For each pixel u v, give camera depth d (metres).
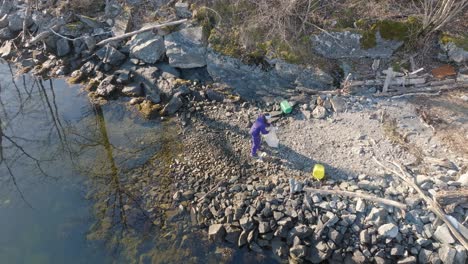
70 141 10.75
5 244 8.46
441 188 8.51
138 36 12.39
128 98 11.77
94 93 11.97
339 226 8.26
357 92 10.88
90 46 12.69
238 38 11.79
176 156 10.10
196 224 8.69
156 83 11.83
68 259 8.20
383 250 7.98
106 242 8.44
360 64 11.29
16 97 12.08
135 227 8.66
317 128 10.29
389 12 11.45
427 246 8.00
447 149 9.40
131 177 9.70
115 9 13.06
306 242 8.23
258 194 8.96
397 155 9.39
